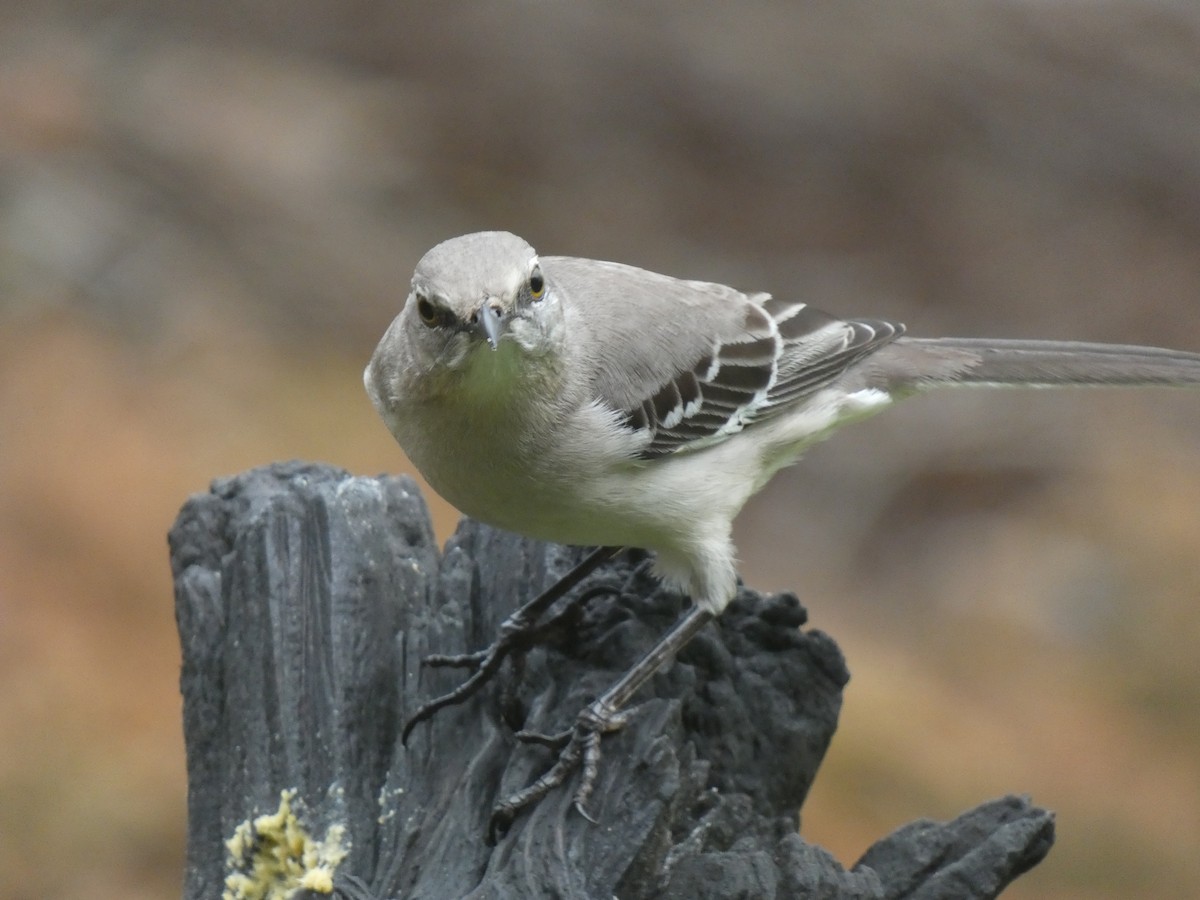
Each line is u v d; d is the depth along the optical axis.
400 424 6.02
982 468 16.66
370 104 18.88
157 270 16.45
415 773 6.03
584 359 6.16
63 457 13.94
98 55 18.98
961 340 7.66
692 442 6.42
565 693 6.21
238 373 15.43
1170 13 19.59
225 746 6.16
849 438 17.00
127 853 10.77
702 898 5.37
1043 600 15.08
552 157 18.66
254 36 19.62
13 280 16.02
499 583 6.72
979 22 19.59
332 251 17.12
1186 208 18.77
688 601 6.54
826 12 19.64
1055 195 18.77
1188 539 15.58
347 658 6.18
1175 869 12.20
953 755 12.95
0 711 11.65
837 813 12.10
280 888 5.93
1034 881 12.09
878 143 18.84
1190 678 14.08
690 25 19.50
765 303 7.07
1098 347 7.57
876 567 15.80
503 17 19.48
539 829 5.48
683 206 18.36
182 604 6.39
